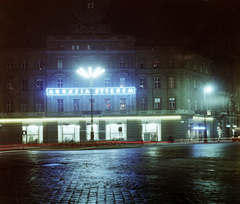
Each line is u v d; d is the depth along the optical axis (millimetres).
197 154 22484
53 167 14906
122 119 57969
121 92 57219
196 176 11398
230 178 10883
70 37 58750
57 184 10039
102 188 9273
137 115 57969
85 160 18562
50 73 57844
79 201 7594
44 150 34469
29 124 57750
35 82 58562
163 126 58438
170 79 59625
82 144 39156
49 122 57531
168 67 59406
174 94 59156
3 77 58562
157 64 59594
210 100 69188
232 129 78438
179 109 58750
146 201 7496
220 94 73250
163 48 59500
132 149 32656
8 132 57719
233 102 79312
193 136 61406
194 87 63625
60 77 57969
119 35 59281
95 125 57938
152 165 15172
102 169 13812
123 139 53344
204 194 8227
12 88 58438
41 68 58594
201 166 14547
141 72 59062
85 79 58094
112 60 58562
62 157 21484
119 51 58500
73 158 20312
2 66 58688
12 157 22750
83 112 57406
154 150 29094
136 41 60844
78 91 57156
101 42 58938
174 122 58531
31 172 13117
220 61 72625
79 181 10586
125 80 58625
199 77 65250
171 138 56906
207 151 26078
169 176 11453
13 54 58750
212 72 71062
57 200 7727
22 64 58844
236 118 80688
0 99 58250
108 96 58125
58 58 58281
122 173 12430
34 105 58188
